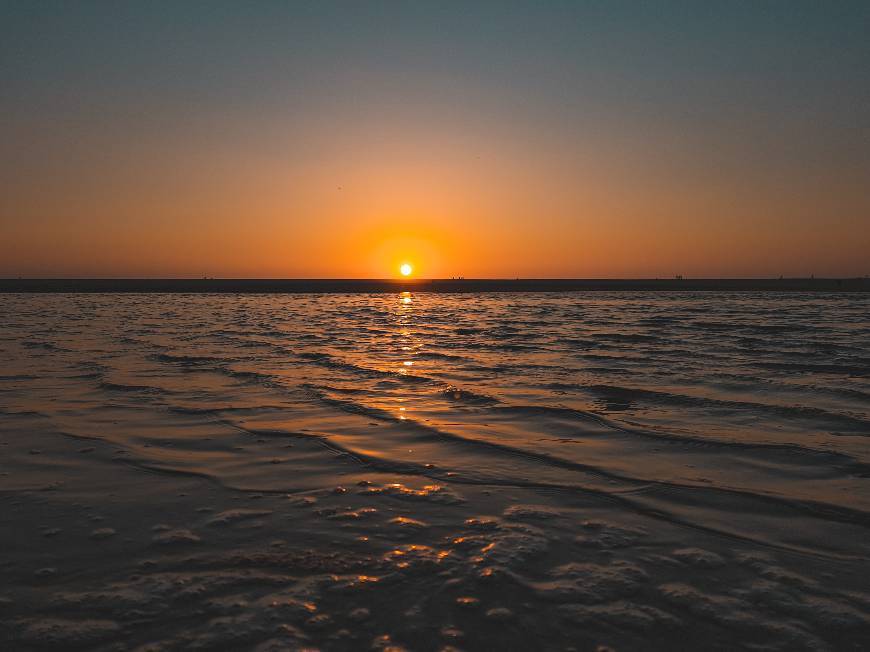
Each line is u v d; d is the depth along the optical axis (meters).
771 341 15.98
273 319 26.22
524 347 14.92
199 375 10.69
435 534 4.11
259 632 2.94
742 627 2.99
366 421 7.36
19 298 50.97
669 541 3.99
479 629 2.98
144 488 5.01
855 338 16.66
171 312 31.27
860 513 4.41
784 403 8.21
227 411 7.89
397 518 4.38
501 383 9.91
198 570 3.58
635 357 12.91
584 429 6.95
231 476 5.33
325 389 9.42
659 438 6.54
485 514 4.46
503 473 5.41
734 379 10.11
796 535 4.07
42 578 3.47
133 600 3.23
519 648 2.83
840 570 3.57
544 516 4.42
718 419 7.38
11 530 4.14
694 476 5.29
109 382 9.93
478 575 3.52
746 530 4.16
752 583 3.43
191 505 4.63
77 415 7.63
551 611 3.14
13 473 5.38
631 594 3.32
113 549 3.85
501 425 7.15
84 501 4.70
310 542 3.97
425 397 8.81
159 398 8.72
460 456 5.93
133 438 6.57
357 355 13.48
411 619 3.07
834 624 3.01
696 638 2.91
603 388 9.39
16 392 9.08
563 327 21.14
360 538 4.03
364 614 3.11
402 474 5.39
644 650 2.82
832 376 10.34
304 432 6.84
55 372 10.94
